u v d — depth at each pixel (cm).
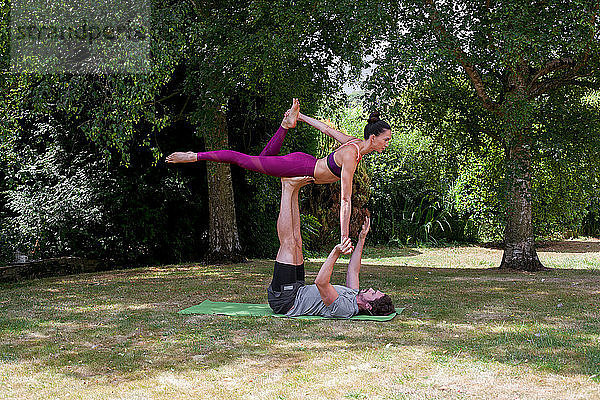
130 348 436
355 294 563
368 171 1558
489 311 577
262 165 557
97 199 1057
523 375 354
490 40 835
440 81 824
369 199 1611
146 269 1016
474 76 907
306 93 951
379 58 741
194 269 991
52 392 336
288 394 326
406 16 819
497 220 1559
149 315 569
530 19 782
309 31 873
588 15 780
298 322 529
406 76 717
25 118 1056
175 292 729
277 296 569
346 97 981
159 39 794
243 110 1175
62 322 537
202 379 357
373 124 546
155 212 1113
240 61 855
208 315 567
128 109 804
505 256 987
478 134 1066
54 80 794
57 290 753
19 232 1034
